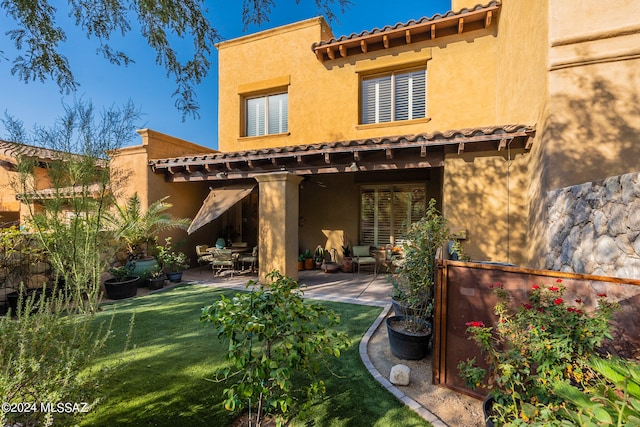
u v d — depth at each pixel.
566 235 5.95
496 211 9.45
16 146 7.86
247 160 11.77
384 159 10.86
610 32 6.05
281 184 11.49
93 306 7.46
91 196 8.55
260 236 11.85
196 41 6.60
